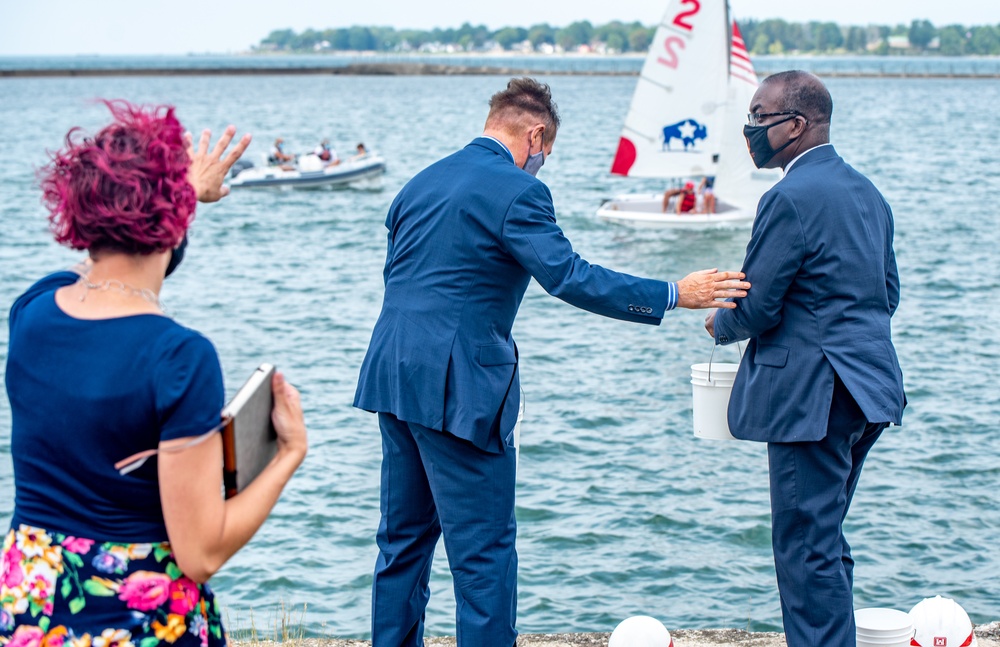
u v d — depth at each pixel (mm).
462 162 3164
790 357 3141
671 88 24531
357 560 7902
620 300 3033
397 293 3162
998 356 13461
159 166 1926
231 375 13555
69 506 1922
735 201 23469
